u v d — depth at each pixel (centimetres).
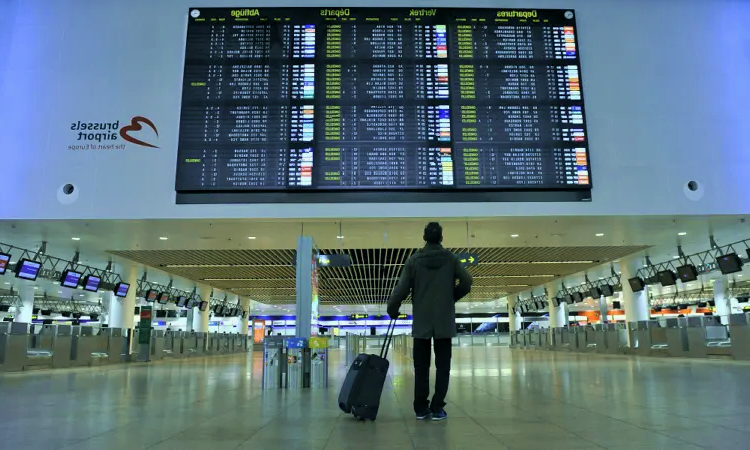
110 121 949
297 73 934
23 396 609
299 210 906
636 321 1772
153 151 939
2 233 1186
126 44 976
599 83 982
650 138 966
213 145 911
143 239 1273
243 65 937
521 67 952
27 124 945
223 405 520
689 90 988
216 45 944
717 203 947
